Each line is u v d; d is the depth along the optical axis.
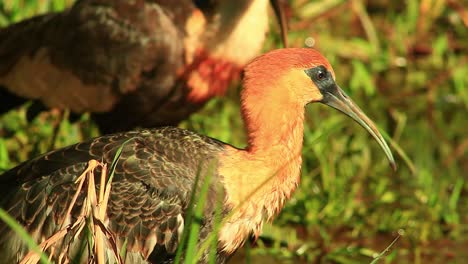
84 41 11.99
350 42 15.52
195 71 11.92
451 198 12.82
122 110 12.11
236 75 12.20
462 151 14.37
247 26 12.02
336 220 12.47
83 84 12.04
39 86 12.19
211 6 11.88
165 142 9.89
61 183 9.50
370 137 14.21
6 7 13.86
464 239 12.40
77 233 8.71
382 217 12.65
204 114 13.85
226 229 9.80
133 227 9.59
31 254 8.52
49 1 13.90
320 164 13.03
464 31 16.47
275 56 10.16
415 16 16.39
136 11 11.88
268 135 10.02
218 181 9.77
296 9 15.52
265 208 10.05
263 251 11.82
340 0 15.75
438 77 15.64
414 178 13.66
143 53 11.81
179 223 9.70
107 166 9.63
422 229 12.42
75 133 12.55
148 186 9.64
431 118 15.03
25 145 12.55
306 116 14.21
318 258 11.88
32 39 12.26
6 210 9.59
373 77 15.63
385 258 11.75
